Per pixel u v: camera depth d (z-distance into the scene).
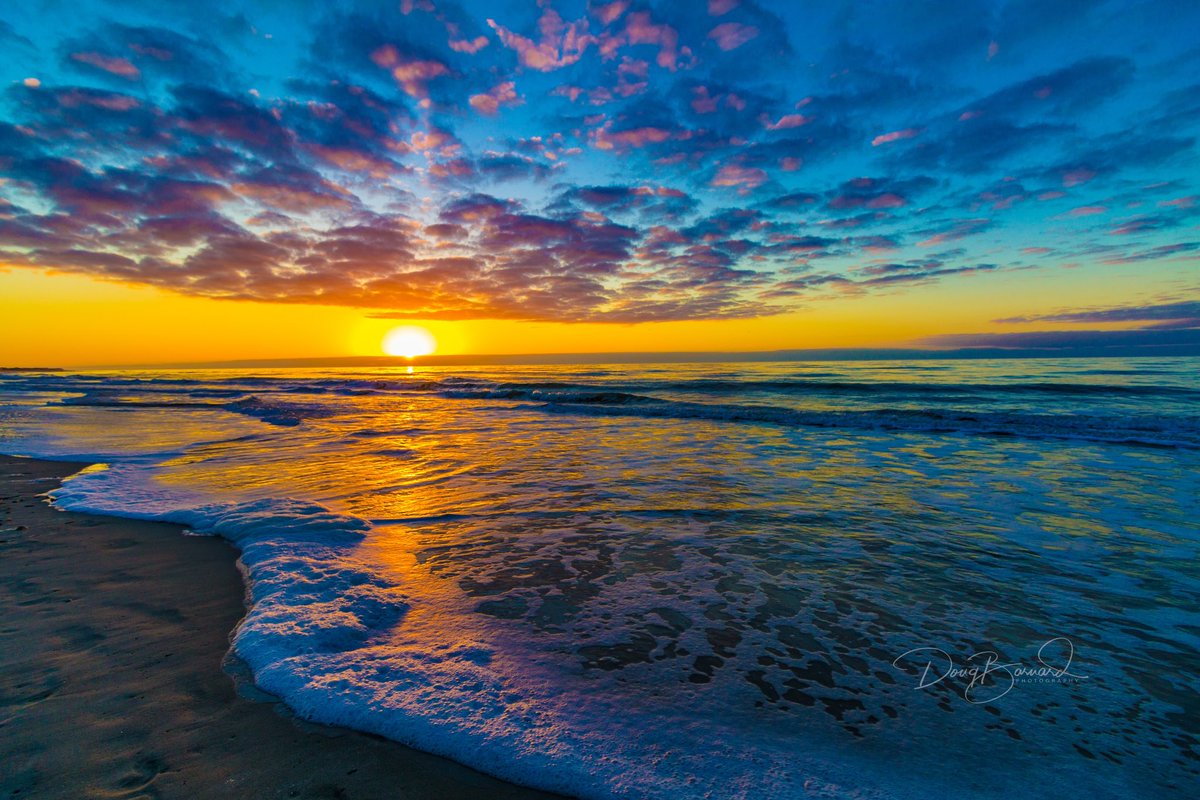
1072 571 4.20
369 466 8.57
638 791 2.05
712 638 3.20
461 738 2.33
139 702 2.60
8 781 2.09
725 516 5.76
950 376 32.66
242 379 45.12
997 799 1.98
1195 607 3.55
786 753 2.23
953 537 5.04
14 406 21.53
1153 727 2.38
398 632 3.27
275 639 3.07
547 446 10.66
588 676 2.79
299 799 2.03
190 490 6.90
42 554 4.68
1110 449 9.78
